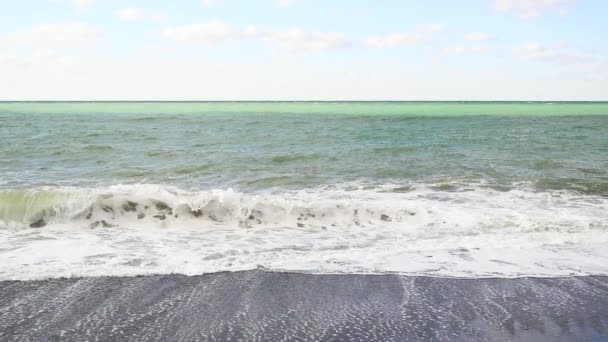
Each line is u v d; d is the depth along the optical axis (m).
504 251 5.89
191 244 6.20
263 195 9.01
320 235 6.69
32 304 4.26
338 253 5.84
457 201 8.55
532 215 7.49
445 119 36.22
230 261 5.50
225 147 16.78
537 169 12.04
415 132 23.84
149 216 7.42
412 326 3.95
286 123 30.92
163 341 3.64
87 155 14.51
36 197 7.33
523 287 4.77
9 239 6.30
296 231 6.91
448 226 7.02
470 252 5.87
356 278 5.00
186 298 4.45
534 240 6.31
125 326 3.88
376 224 7.25
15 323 3.89
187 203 7.48
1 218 7.04
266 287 4.74
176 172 11.61
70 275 4.96
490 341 3.72
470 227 6.93
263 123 30.94
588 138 20.48
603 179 10.62
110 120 34.09
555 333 3.86
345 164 12.96
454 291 4.67
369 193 9.24
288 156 14.20
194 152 15.29
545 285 4.82
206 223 7.32
